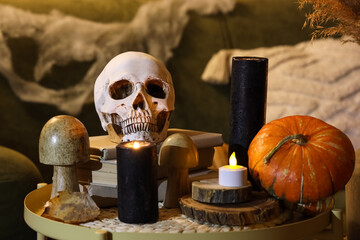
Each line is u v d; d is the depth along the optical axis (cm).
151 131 113
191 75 169
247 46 173
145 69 115
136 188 100
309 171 101
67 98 155
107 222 103
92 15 159
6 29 149
